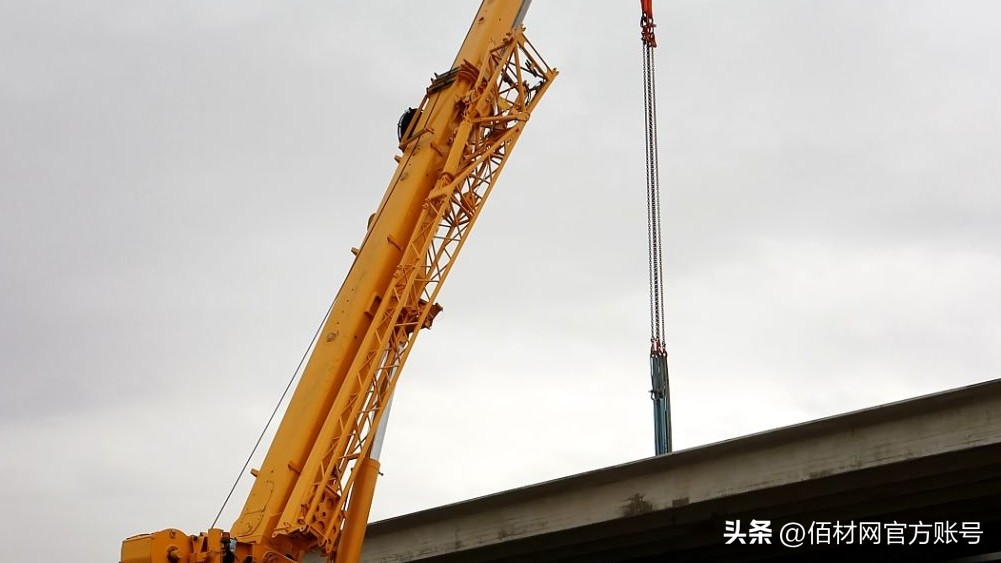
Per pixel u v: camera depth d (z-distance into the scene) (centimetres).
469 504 3469
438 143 2989
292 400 2673
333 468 2569
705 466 3097
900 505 2983
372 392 2681
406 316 2769
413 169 2944
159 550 2336
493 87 3058
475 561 3581
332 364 2692
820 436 2923
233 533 2497
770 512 3089
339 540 2562
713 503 3078
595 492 3272
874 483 2873
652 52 5219
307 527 2473
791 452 2961
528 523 3369
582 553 3444
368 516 2584
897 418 2819
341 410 2606
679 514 3162
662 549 3362
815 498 2997
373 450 2645
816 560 3312
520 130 3069
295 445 2598
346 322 2742
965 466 2747
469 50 3103
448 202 2850
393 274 2798
